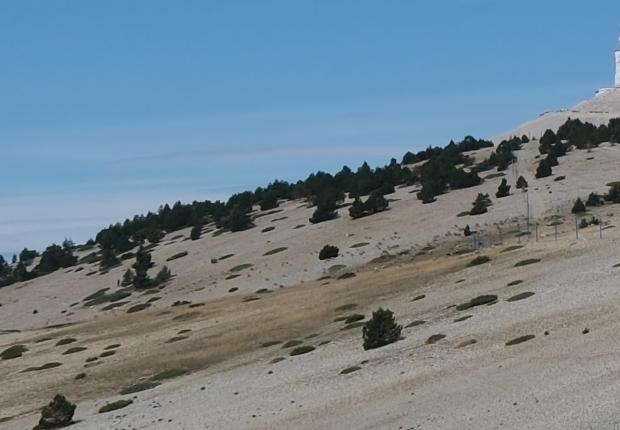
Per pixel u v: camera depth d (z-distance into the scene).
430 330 55.53
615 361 36.28
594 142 161.25
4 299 145.75
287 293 93.25
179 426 43.72
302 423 38.69
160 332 83.19
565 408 31.55
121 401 54.56
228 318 83.06
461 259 85.50
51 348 85.94
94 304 124.56
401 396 39.75
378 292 78.62
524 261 73.00
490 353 44.06
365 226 128.38
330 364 52.44
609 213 105.12
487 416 32.97
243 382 53.03
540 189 128.50
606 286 54.31
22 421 54.47
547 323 47.41
